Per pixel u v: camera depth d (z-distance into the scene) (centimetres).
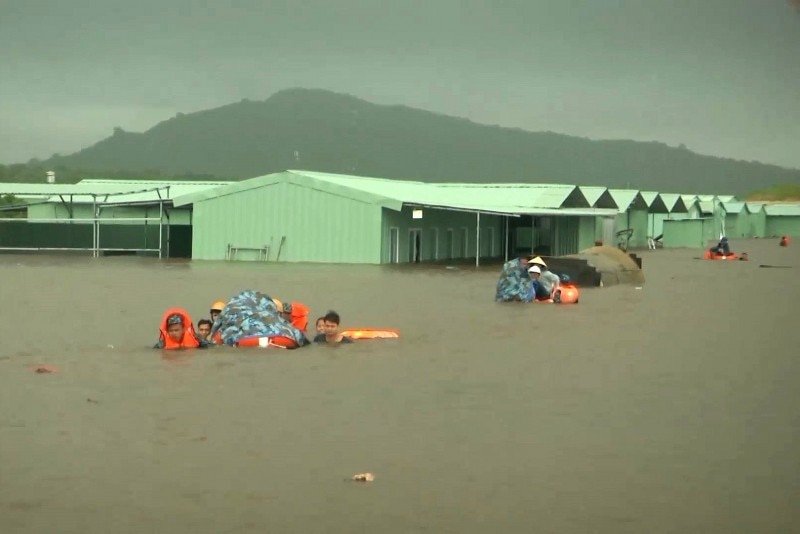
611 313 2936
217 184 7588
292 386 1692
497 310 2962
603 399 1612
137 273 4412
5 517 1038
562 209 7025
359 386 1702
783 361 2016
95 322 2603
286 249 5419
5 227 6262
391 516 1048
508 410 1525
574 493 1123
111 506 1070
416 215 5319
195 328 2308
